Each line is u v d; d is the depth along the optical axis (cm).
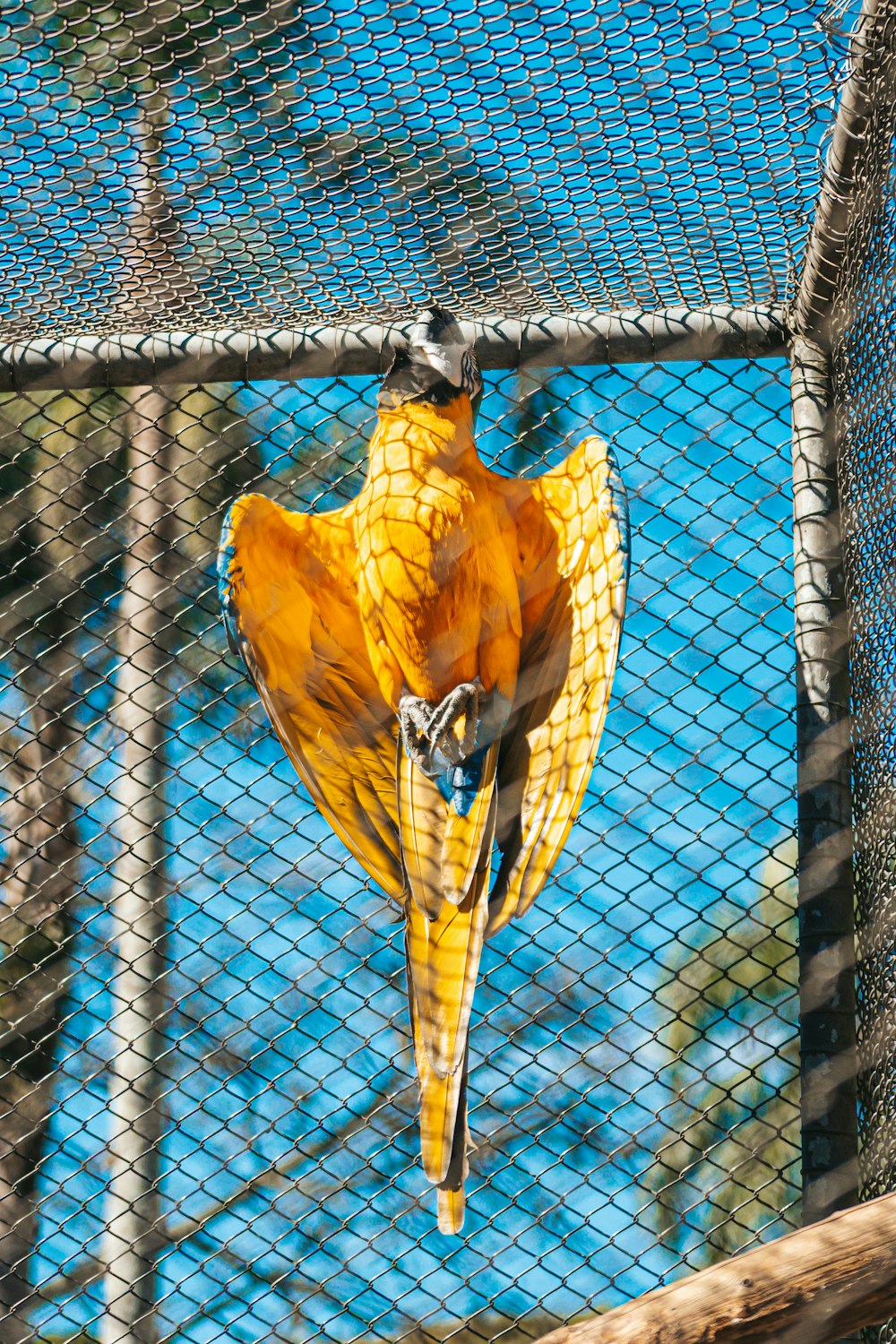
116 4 611
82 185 621
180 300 637
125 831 642
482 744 622
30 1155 648
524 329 629
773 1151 662
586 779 614
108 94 615
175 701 632
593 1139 664
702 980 671
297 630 633
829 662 616
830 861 611
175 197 622
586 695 618
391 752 635
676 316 627
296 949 626
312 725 633
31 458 671
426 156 619
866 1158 605
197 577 667
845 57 605
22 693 652
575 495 629
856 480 613
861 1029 608
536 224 624
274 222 625
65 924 652
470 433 632
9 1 608
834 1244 573
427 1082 608
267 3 611
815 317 622
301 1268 662
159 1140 620
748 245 626
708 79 609
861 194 608
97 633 652
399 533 626
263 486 665
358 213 624
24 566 663
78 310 638
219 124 616
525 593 630
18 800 641
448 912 616
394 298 637
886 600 604
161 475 662
